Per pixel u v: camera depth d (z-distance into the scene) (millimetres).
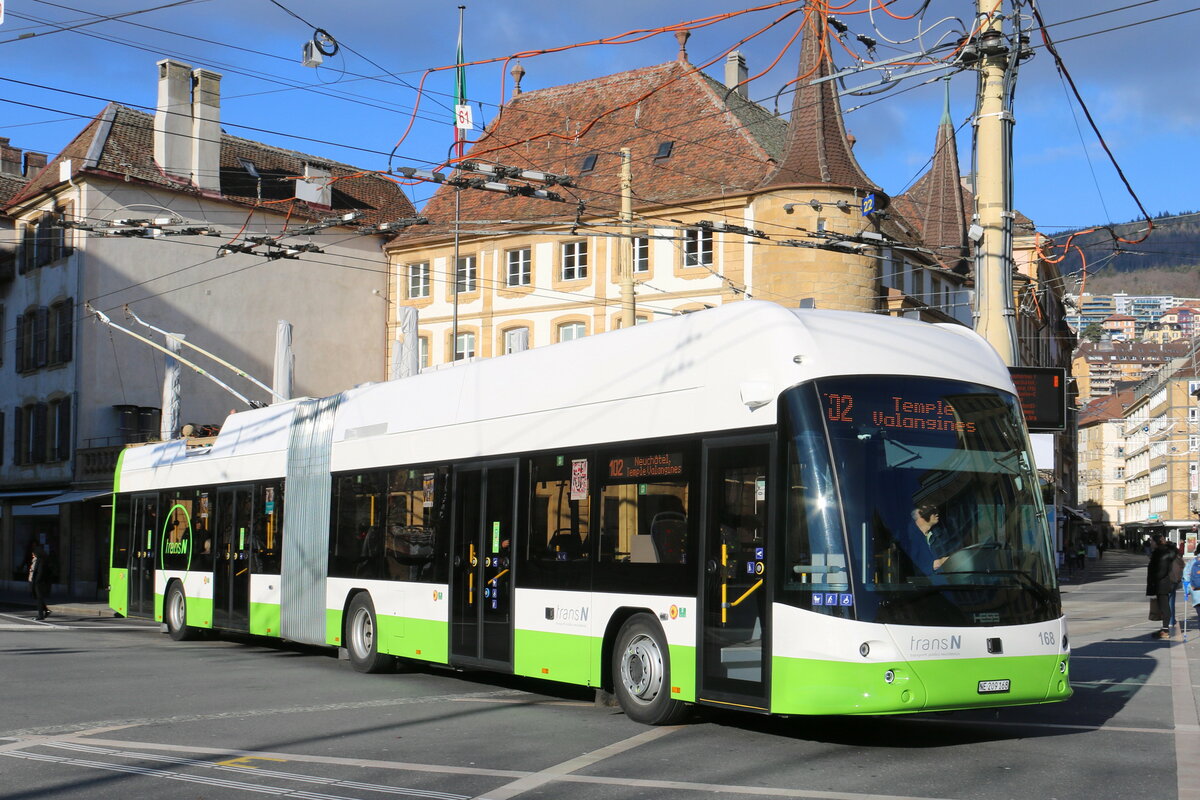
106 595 43688
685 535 11398
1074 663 17484
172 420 38812
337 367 48938
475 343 47344
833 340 10672
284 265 47625
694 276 40781
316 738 11102
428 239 48812
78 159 44594
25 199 47281
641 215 42094
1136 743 10578
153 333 44438
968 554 10297
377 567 16688
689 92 44625
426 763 9789
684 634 11273
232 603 20844
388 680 16031
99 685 15461
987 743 10664
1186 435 114438
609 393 12734
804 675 9922
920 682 9828
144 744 10828
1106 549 153375
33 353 46938
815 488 10156
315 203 48531
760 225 39281
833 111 39375
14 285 48938
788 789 8648
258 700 13891
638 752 10234
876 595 9852
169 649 21391
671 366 11930
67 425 44594
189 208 45250
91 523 43594
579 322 44156
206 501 22188
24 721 12305
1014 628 10289
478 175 19359
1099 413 168500
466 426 15102
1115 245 26188
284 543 19312
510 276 46500
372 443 17188
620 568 12195
